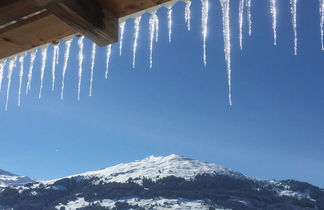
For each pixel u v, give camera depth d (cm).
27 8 289
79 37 367
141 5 311
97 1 306
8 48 365
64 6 286
